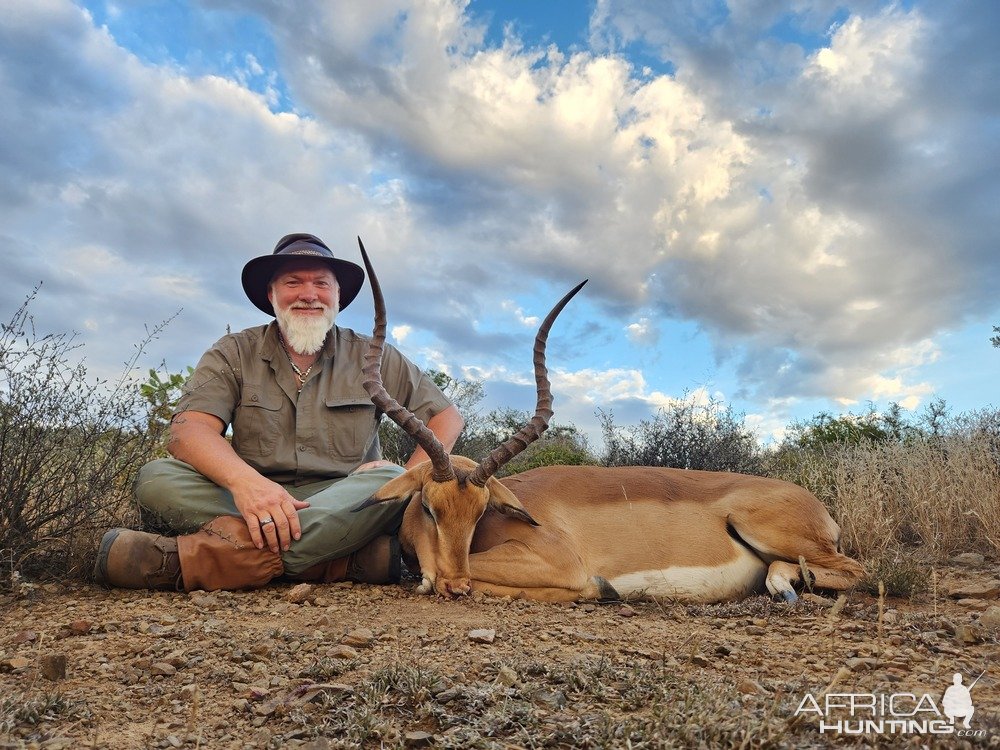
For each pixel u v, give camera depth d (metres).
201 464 1.80
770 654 1.26
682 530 2.01
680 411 3.75
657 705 0.93
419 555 1.83
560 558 1.84
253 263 2.05
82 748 0.87
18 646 1.27
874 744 0.85
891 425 4.46
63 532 1.83
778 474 3.51
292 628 1.41
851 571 1.94
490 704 0.96
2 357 1.79
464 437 4.16
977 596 1.83
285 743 0.86
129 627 1.37
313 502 1.81
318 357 2.07
